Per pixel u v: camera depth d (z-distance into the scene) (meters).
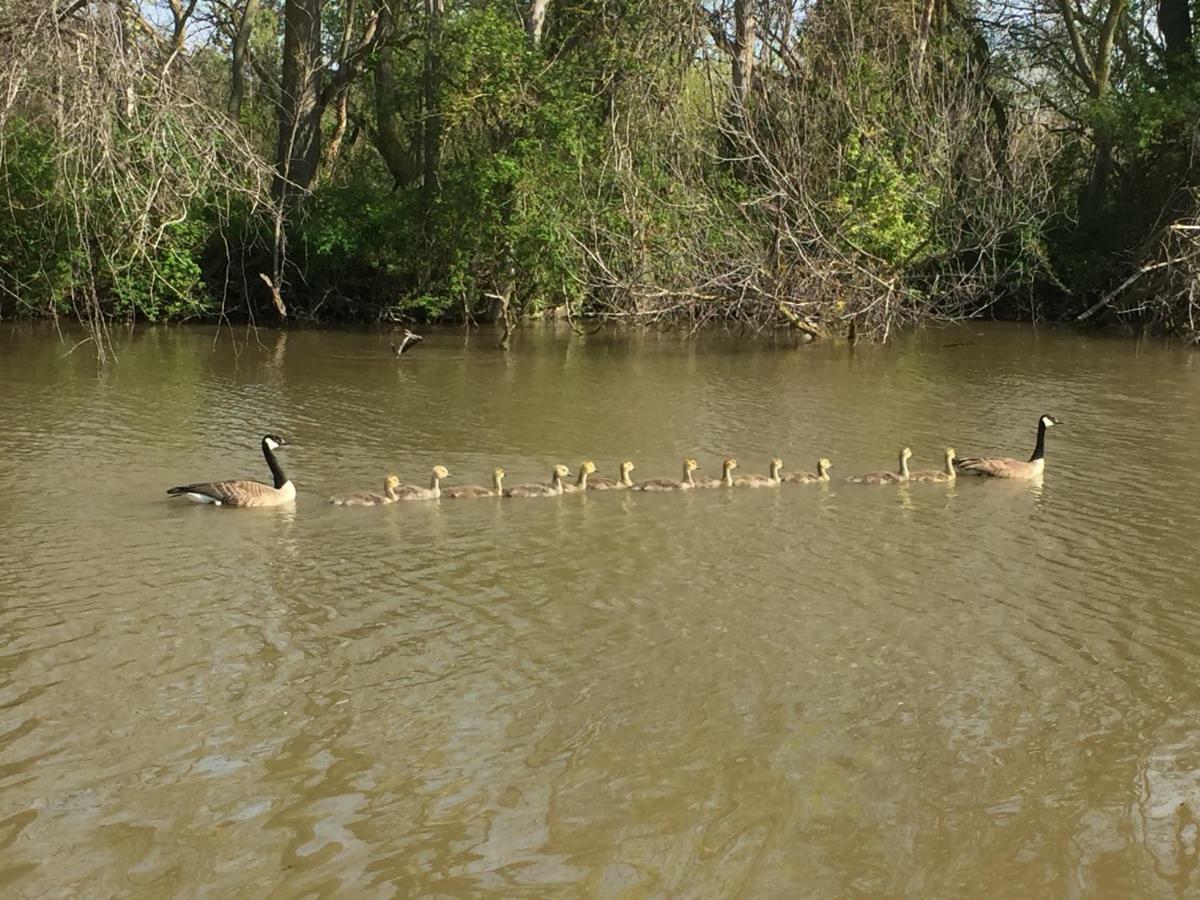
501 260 38.72
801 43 38.03
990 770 8.55
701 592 12.24
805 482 17.48
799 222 34.12
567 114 36.66
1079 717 9.41
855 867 7.35
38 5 18.06
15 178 32.19
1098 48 47.09
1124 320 40.91
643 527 14.82
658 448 19.55
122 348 31.62
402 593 12.09
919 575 12.92
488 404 23.58
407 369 28.70
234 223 37.97
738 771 8.45
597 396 24.75
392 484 15.96
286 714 9.22
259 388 25.11
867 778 8.40
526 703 9.48
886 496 16.67
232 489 15.50
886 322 35.53
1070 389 26.39
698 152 37.44
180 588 12.14
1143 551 13.94
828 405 23.97
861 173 35.59
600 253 36.03
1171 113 39.25
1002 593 12.35
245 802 7.93
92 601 11.69
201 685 9.73
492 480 17.28
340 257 39.28
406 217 38.84
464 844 7.50
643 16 38.16
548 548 13.80
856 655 10.58
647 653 10.55
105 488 16.22
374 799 7.99
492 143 38.41
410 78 41.34
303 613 11.45
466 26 37.28
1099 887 7.20
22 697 9.44
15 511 15.02
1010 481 17.61
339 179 46.41
